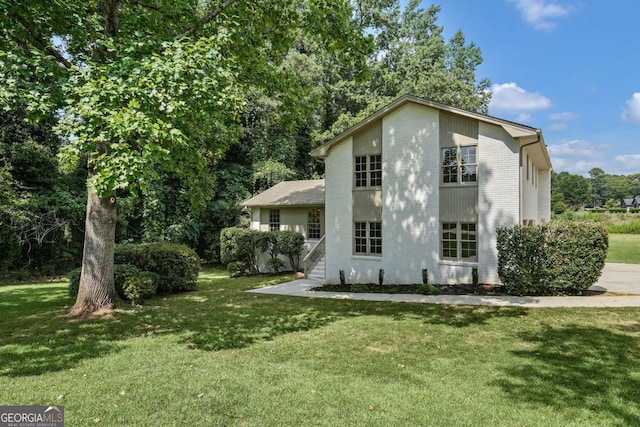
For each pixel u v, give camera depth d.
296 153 28.64
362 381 5.00
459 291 11.93
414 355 6.07
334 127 27.55
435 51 33.28
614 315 8.27
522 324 7.80
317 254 17.77
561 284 10.58
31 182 18.69
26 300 11.70
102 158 6.77
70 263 20.16
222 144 12.80
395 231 14.03
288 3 10.53
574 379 4.98
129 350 6.45
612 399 4.41
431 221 13.38
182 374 5.29
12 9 6.89
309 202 19.19
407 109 13.83
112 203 9.66
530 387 4.75
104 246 9.51
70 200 18.98
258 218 21.84
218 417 4.05
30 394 4.61
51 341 6.96
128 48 7.64
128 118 6.29
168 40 8.52
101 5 8.98
